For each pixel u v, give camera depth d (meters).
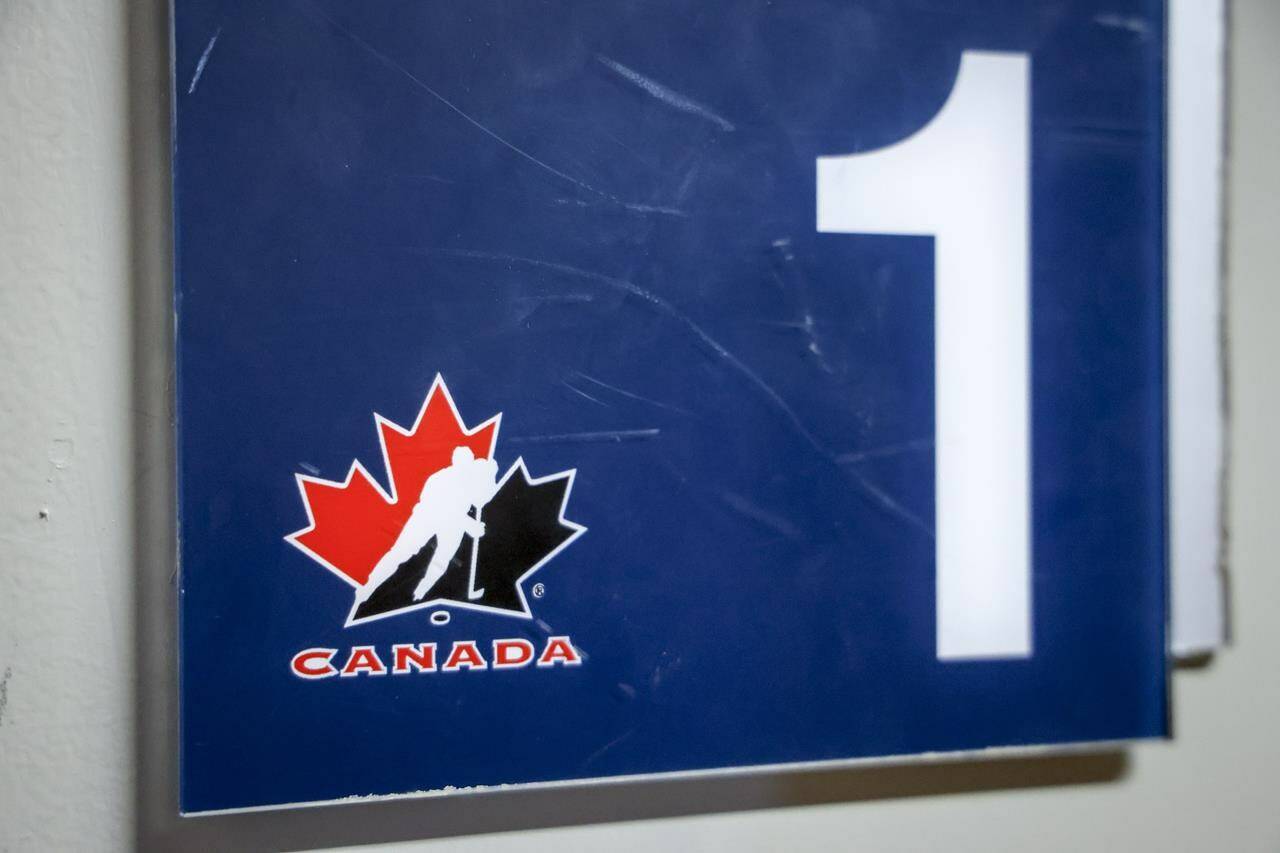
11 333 0.57
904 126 0.64
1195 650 0.69
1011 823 0.68
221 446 0.57
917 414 0.65
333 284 0.58
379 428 0.59
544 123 0.60
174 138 0.56
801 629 0.63
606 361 0.61
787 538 0.63
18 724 0.57
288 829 0.60
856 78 0.64
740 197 0.62
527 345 0.60
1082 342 0.67
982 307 0.66
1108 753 0.69
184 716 0.57
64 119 0.58
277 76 0.57
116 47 0.58
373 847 0.60
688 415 0.62
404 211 0.59
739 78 0.62
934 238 0.65
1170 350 0.68
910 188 0.65
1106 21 0.67
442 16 0.59
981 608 0.66
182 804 0.57
